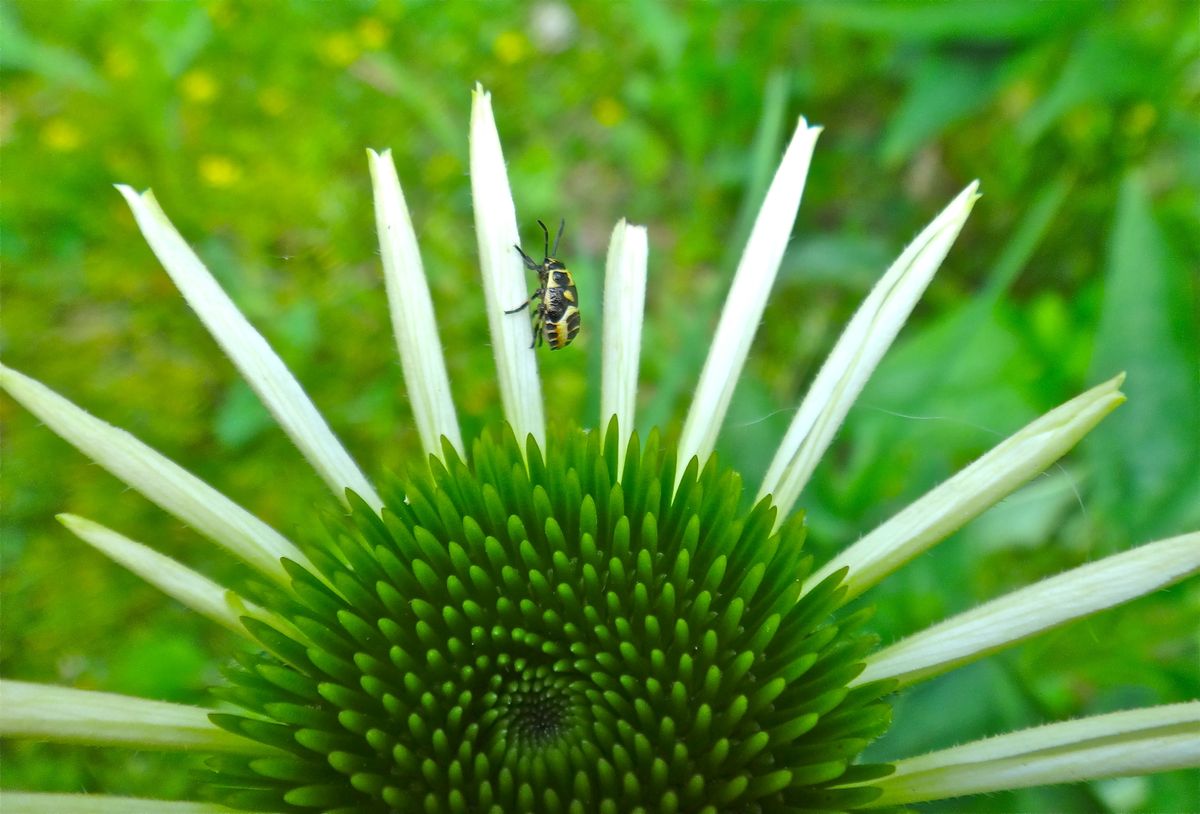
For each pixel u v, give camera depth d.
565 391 0.13
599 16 0.15
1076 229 0.13
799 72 0.14
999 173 0.13
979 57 0.12
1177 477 0.10
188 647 0.12
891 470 0.11
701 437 0.09
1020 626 0.08
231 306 0.09
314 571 0.09
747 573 0.08
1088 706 0.11
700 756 0.08
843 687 0.08
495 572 0.08
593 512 0.08
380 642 0.08
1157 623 0.10
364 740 0.08
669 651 0.08
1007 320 0.12
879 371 0.12
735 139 0.14
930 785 0.08
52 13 0.15
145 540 0.13
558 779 0.08
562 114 0.15
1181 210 0.12
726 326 0.09
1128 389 0.10
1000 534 0.11
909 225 0.13
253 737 0.08
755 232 0.09
